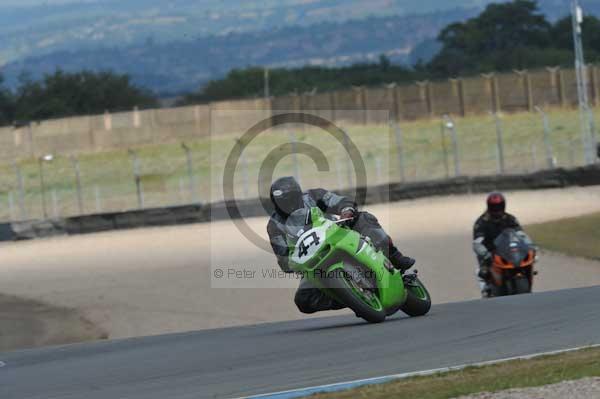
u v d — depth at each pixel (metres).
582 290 44.56
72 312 67.38
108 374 30.28
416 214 111.94
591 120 141.75
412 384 24.08
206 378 27.83
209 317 63.00
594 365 24.20
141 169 192.50
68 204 165.12
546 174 126.88
